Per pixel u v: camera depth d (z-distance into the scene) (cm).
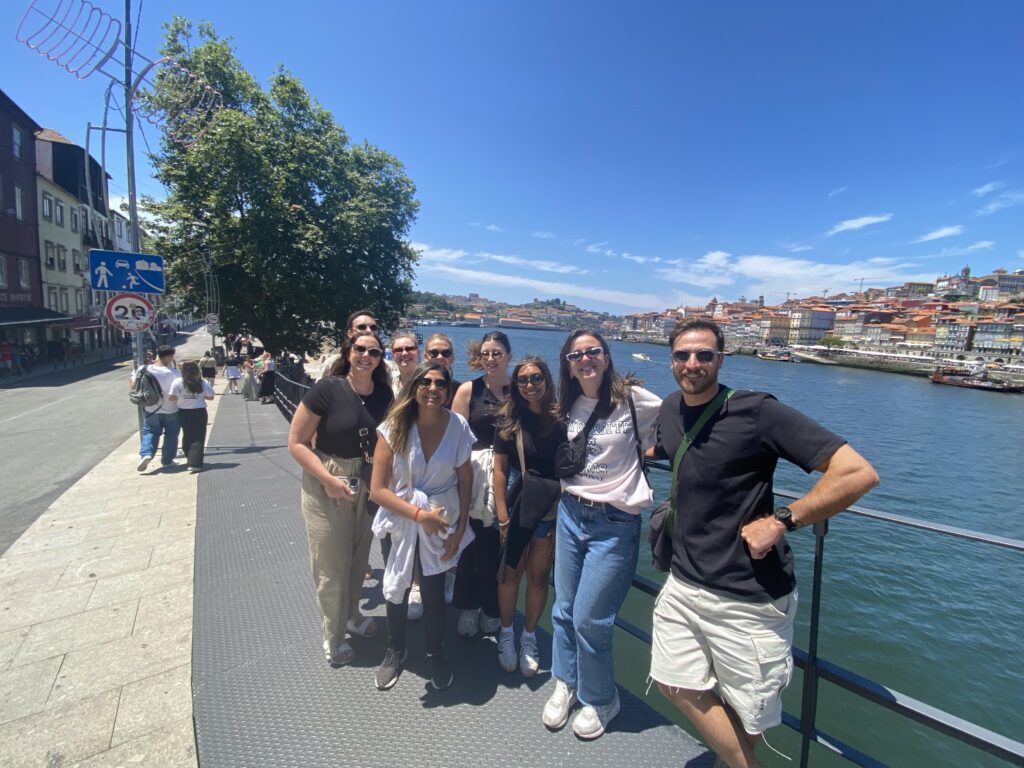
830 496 148
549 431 230
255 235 1919
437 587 240
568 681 228
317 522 251
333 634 257
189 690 247
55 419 1252
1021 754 142
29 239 2788
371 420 270
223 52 1986
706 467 175
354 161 2369
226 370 1791
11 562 392
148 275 696
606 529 214
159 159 1952
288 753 206
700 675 179
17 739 216
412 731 218
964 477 2227
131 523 472
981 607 966
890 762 586
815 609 186
